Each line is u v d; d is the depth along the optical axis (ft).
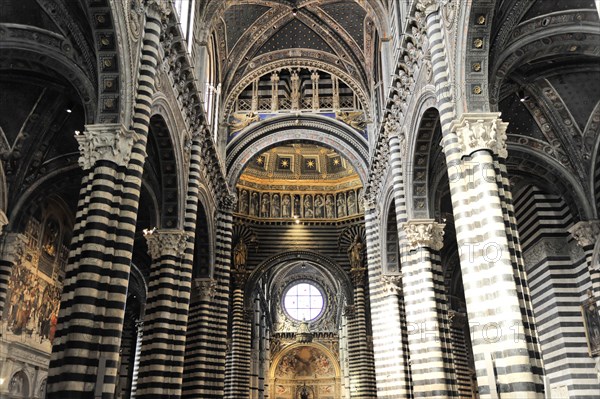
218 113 98.99
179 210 64.18
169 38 57.67
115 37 44.83
